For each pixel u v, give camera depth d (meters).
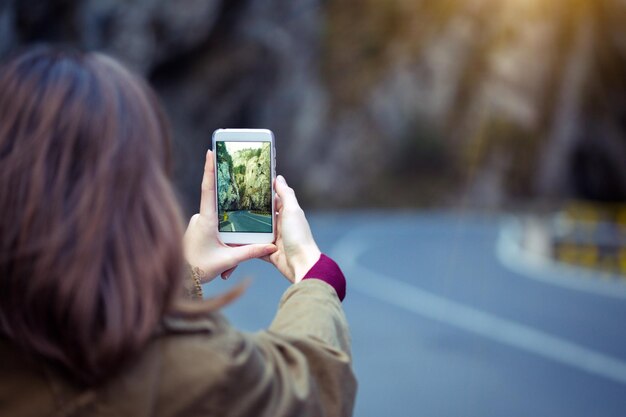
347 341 1.20
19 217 0.90
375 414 6.50
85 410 0.91
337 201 50.69
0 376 0.92
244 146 1.51
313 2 45.81
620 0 49.62
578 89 51.06
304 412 1.02
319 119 48.44
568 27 52.00
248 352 1.00
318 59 48.38
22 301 0.89
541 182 52.09
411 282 18.31
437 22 55.72
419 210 52.03
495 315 13.01
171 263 0.95
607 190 51.44
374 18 54.94
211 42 35.94
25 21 21.72
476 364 8.80
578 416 6.67
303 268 1.33
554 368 8.77
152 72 31.61
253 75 39.22
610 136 50.72
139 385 0.92
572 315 13.30
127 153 0.95
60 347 0.89
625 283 18.77
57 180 0.92
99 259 0.90
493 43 54.81
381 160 53.34
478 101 54.75
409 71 54.88
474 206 52.59
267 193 1.49
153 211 0.95
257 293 14.38
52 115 0.94
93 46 24.66
